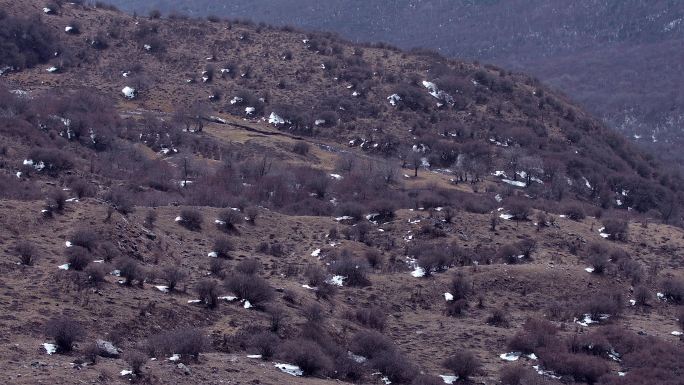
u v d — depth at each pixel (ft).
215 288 224.53
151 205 329.31
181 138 501.97
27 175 343.67
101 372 157.28
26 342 170.50
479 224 345.51
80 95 530.68
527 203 391.04
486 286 291.58
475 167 533.55
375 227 339.36
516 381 216.95
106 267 221.66
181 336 186.91
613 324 273.75
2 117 422.41
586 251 334.65
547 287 296.30
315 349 202.18
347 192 411.95
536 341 246.88
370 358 217.97
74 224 248.52
